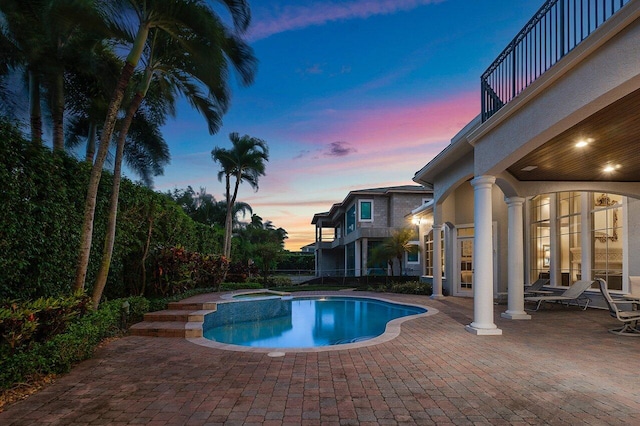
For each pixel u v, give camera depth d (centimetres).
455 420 358
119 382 468
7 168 537
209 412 376
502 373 504
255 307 1236
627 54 407
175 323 846
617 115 536
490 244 787
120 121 1250
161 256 1132
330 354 610
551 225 1298
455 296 1592
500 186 933
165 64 878
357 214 2869
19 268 571
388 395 422
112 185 841
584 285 1089
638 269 986
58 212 660
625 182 956
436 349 640
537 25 622
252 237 3819
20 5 869
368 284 2239
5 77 967
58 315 525
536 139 593
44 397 418
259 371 515
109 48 1089
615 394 423
